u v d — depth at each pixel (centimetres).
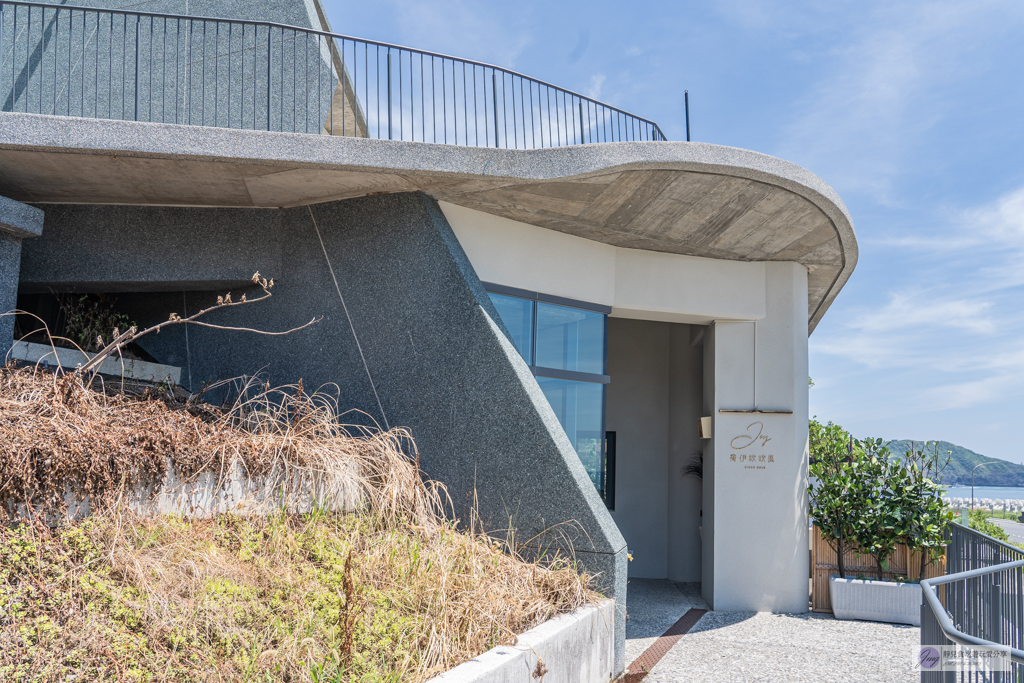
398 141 712
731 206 866
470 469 725
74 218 845
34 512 396
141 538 445
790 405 1043
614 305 998
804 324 1092
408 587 500
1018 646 572
